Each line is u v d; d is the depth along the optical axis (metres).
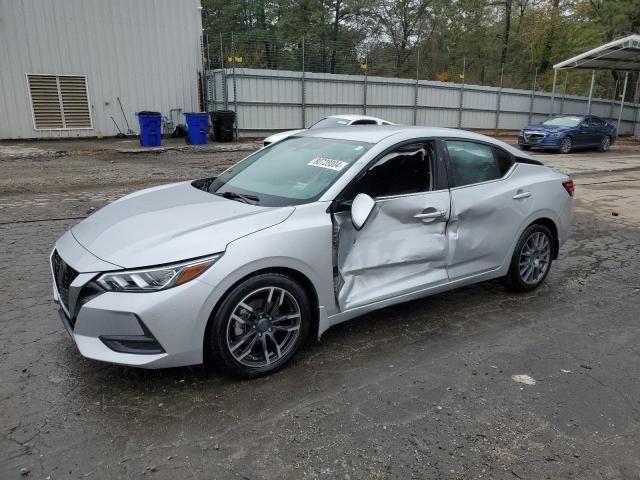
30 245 5.88
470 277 4.26
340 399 3.05
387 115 25.08
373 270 3.67
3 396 2.97
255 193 3.71
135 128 20.89
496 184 4.37
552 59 40.44
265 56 24.69
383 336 3.87
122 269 2.85
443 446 2.66
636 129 35.97
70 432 2.68
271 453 2.57
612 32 36.78
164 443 2.62
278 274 3.18
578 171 14.50
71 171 11.94
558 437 2.76
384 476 2.44
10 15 17.77
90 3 19.11
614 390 3.23
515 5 42.41
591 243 6.80
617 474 2.49
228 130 19.66
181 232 3.07
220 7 40.47
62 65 18.98
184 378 3.21
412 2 40.28
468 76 42.69
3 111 18.25
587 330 4.09
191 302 2.86
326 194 3.46
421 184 3.90
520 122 30.75
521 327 4.11
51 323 3.92
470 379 3.31
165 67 21.08
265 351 3.22
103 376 3.21
